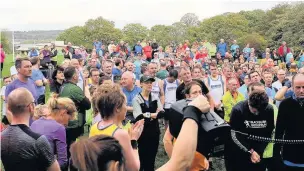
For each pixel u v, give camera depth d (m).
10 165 3.24
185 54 20.77
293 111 4.45
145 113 5.86
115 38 31.55
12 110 3.36
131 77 6.48
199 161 2.21
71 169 1.92
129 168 3.24
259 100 4.33
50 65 15.91
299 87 4.36
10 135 3.28
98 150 1.78
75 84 5.94
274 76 11.13
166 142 3.16
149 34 34.94
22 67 6.11
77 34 30.73
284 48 23.31
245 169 4.60
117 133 3.23
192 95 3.92
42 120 4.17
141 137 5.87
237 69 12.59
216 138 2.19
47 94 10.99
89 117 6.70
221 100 7.64
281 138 4.57
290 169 4.57
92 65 11.38
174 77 8.11
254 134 4.52
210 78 8.62
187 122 1.86
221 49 24.95
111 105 3.40
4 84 8.05
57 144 4.06
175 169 1.78
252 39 28.59
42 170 3.30
